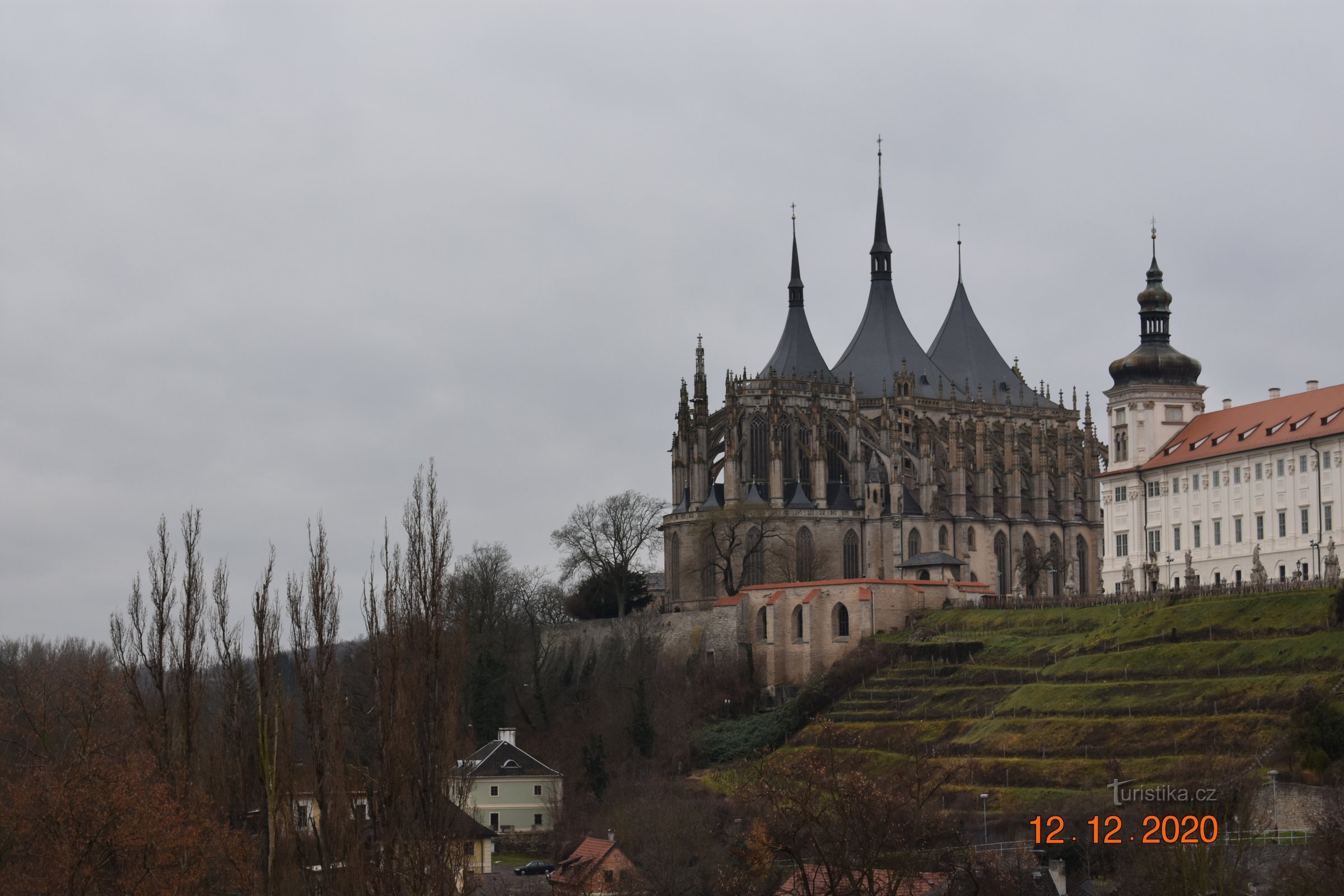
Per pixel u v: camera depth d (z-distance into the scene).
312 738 199.38
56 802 193.62
